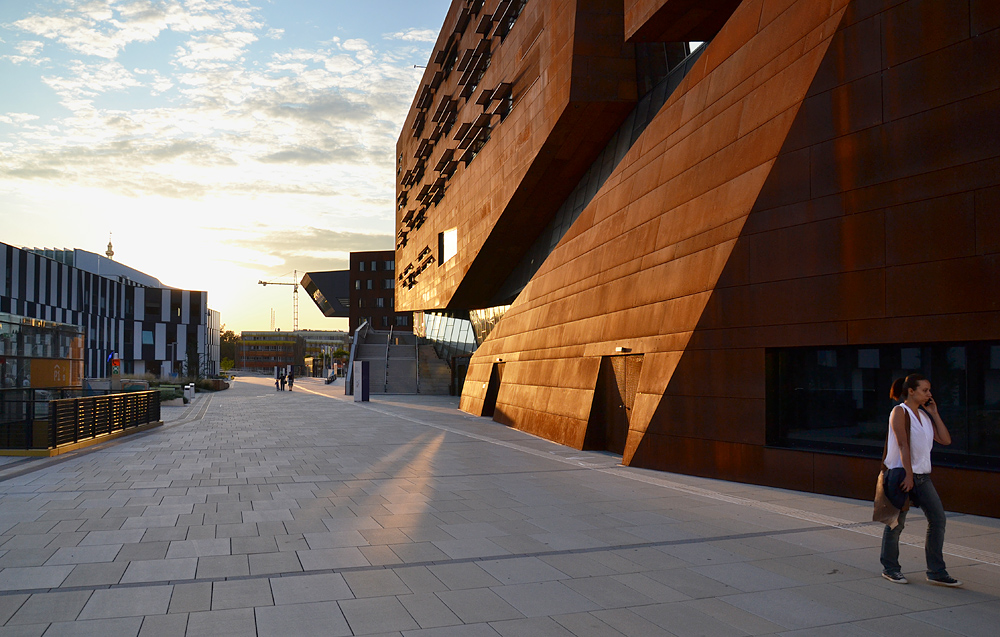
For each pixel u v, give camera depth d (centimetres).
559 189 2748
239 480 1119
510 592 548
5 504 903
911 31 909
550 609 509
